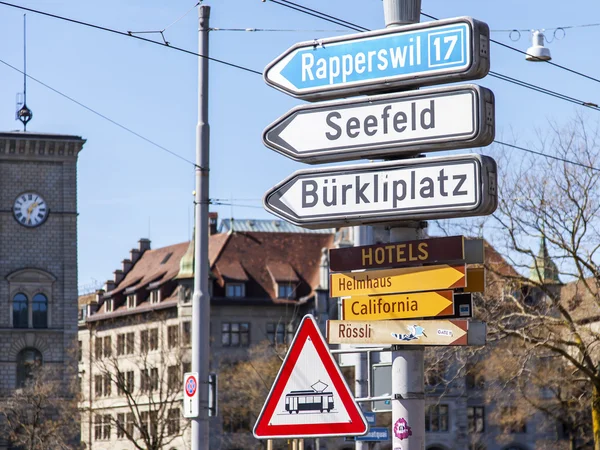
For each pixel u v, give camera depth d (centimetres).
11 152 10025
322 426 1006
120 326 11300
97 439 10912
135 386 10625
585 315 4153
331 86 1094
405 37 1069
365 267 1088
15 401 8412
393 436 1065
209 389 1983
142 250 12131
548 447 9244
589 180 3803
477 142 1032
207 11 2048
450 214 1032
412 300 1064
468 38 1044
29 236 10031
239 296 10469
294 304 10512
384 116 1062
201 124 2042
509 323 3806
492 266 3862
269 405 1024
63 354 9900
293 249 10981
